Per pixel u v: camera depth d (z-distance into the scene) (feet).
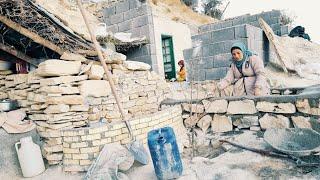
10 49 18.74
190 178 11.52
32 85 15.88
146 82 21.50
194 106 18.16
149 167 13.25
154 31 30.94
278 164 11.66
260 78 17.81
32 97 15.74
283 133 13.48
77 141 13.91
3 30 18.24
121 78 19.57
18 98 17.21
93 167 12.46
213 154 14.20
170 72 35.32
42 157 14.83
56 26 18.97
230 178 11.11
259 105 15.71
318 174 10.37
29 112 16.25
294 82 26.71
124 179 11.97
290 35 42.37
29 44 19.33
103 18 34.37
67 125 14.83
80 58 17.22
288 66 28.96
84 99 16.01
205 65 26.58
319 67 32.14
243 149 13.75
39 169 14.11
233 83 19.49
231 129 16.72
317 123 13.85
